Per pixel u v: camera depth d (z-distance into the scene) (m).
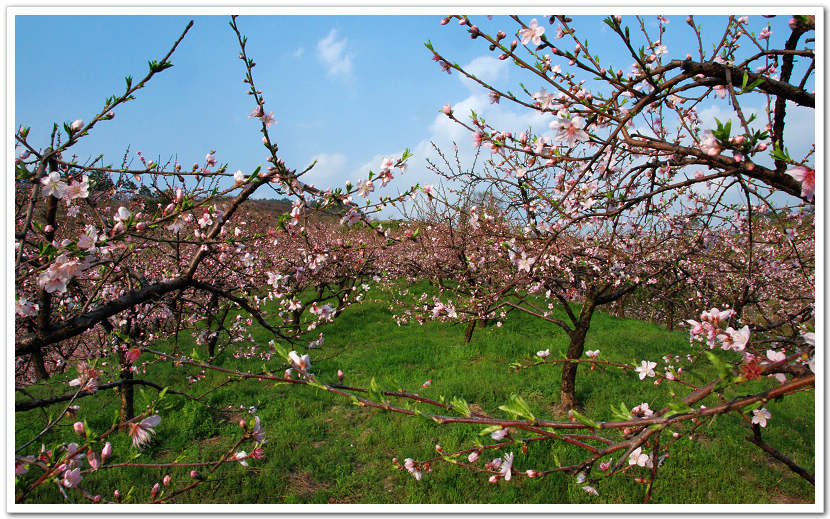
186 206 2.04
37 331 1.96
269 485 4.20
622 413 1.29
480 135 2.30
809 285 4.13
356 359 8.21
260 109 2.28
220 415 5.88
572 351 5.80
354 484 4.33
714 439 4.86
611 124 2.36
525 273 2.59
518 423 1.31
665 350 8.39
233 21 2.17
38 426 5.11
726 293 5.75
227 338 8.36
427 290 13.20
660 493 3.92
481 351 8.66
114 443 4.84
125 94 2.07
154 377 6.93
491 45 2.05
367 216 2.56
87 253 1.75
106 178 3.41
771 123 1.90
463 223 6.19
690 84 1.78
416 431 5.23
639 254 4.68
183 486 4.14
